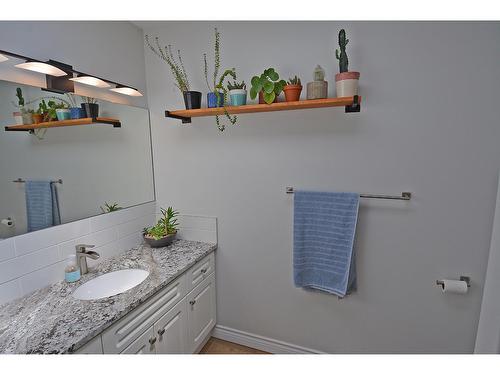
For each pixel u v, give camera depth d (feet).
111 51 5.91
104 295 4.97
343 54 4.67
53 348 3.15
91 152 5.46
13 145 4.15
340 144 5.34
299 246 5.68
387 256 5.31
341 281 5.40
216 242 6.74
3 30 4.08
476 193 4.62
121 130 6.18
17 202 4.20
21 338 3.32
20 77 4.27
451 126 4.61
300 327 6.25
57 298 4.26
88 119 5.37
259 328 6.67
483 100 4.40
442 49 4.50
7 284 4.10
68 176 5.00
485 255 4.69
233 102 5.38
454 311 5.02
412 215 5.04
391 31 4.74
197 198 6.81
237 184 6.33
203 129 6.47
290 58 5.47
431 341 5.25
